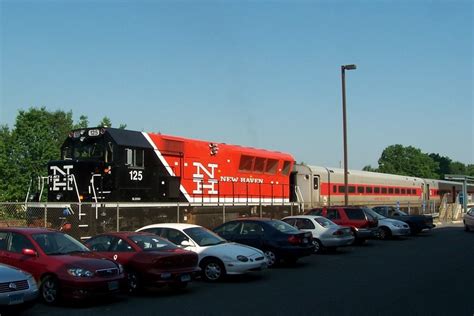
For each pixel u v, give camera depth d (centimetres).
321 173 3575
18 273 983
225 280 1451
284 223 1798
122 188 2036
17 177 4772
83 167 1983
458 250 2236
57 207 1855
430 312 996
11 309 941
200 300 1165
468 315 970
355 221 2462
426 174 11412
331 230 2080
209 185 2553
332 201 3678
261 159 2981
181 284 1277
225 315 999
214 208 2484
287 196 3256
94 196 1948
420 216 3125
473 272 1555
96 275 1096
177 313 1024
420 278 1437
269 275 1550
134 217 2042
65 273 1088
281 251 1670
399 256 2017
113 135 2044
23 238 1185
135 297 1215
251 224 1738
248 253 1443
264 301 1138
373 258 1959
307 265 1769
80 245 1243
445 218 4947
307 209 3294
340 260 1906
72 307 1095
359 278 1459
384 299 1134
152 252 1245
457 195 5991
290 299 1155
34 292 985
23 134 4922
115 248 1288
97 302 1152
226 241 1534
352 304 1084
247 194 2831
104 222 1917
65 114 6569
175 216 2252
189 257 1285
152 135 2244
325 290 1269
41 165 4809
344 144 3088
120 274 1156
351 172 4041
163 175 2266
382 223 2812
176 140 2366
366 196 4209
